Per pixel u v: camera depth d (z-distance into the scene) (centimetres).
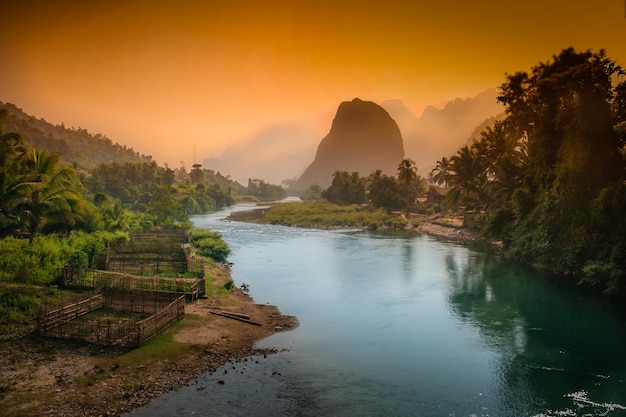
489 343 2598
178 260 4069
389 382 2072
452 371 2209
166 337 2411
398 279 4269
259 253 5850
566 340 2645
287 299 3509
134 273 3609
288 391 1942
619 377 2147
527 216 5181
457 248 6384
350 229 9362
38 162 4891
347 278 4294
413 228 9369
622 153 4288
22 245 3781
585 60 4488
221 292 3488
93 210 5659
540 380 2116
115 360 2092
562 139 4869
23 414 1622
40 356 2078
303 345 2519
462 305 3388
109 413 1680
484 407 1853
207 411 1738
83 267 3403
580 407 1858
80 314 2609
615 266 3641
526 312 3216
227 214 14062
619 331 2802
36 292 2822
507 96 5894
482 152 8050
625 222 3731
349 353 2417
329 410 1800
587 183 4172
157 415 1691
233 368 2150
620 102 4453
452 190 8588
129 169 14300
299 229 9369
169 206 8094
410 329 2834
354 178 14650
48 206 4416
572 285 4025
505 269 4772
